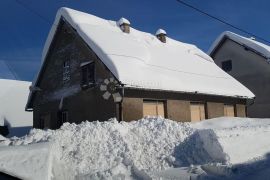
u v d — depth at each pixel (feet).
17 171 23.15
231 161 34.17
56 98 74.74
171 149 36.04
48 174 23.99
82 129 35.32
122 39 70.38
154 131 38.75
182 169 31.91
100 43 62.08
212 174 30.30
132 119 57.00
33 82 81.97
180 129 39.75
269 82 98.58
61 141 33.04
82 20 71.20
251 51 103.45
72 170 29.37
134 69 58.65
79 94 66.95
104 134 35.47
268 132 42.91
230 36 108.78
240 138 37.93
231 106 80.64
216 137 35.47
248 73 103.96
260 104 100.01
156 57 71.87
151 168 32.94
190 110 68.18
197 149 36.04
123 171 29.78
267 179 28.02
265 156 39.17
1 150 24.85
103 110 59.36
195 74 74.79
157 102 62.75
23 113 116.98
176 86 62.95
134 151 34.60
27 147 25.94
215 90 72.23
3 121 109.60
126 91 56.95
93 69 63.52
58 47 76.13
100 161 31.55
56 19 74.74
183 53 87.40
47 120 78.28
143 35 83.20
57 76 75.46
